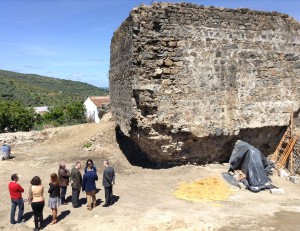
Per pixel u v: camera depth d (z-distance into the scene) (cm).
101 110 2719
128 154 1541
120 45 1479
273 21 1345
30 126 3538
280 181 1210
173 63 1208
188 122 1240
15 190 870
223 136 1308
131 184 1161
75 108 3925
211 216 887
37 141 2058
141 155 1457
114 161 1484
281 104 1373
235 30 1284
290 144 1327
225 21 1269
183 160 1318
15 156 1702
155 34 1183
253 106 1325
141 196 1042
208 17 1244
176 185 1138
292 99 1393
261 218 874
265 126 1349
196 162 1333
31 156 1694
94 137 1791
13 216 872
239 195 1062
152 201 999
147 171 1298
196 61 1234
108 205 969
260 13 1318
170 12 1193
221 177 1207
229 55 1279
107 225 835
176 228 812
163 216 885
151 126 1207
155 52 1190
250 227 815
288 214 903
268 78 1345
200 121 1255
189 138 1270
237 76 1295
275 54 1352
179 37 1208
